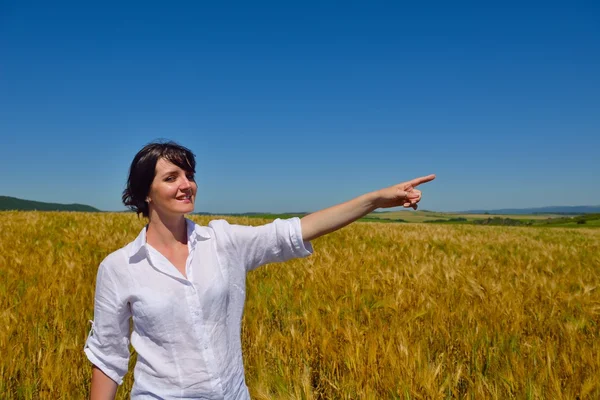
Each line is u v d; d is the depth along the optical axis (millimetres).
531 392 3053
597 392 2990
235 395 1900
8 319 4184
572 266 8727
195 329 1811
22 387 3357
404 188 1955
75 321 4535
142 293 1810
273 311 5035
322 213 2018
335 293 5273
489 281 6047
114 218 17141
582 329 4551
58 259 7410
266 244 1992
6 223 13461
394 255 8773
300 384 3221
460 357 3896
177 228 1928
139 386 1855
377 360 3377
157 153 1844
